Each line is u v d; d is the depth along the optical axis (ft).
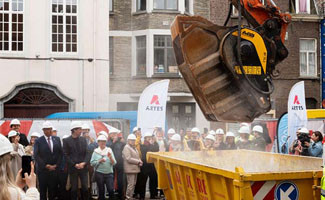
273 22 25.43
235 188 19.12
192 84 24.34
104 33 79.66
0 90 76.38
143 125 47.88
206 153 31.27
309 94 96.43
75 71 78.69
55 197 44.24
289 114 48.91
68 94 78.38
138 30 88.48
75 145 43.45
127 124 52.49
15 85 76.54
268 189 19.39
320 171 19.90
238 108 24.25
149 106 47.93
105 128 51.93
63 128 51.39
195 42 23.84
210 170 21.21
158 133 48.19
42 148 42.52
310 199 20.01
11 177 14.79
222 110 24.02
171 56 87.92
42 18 78.02
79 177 45.11
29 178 15.26
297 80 95.81
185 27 23.81
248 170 29.43
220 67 24.12
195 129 50.01
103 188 44.11
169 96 87.15
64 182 44.37
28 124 50.80
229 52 23.94
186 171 24.68
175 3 88.48
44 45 77.97
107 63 79.77
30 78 77.36
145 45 88.22
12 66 76.95
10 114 77.10
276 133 55.16
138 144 48.03
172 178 26.91
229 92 24.16
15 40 77.46
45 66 77.82
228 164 31.42
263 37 24.80
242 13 25.17
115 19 88.94
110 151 44.42
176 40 24.14
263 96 24.45
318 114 61.72
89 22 79.25
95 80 79.15
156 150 48.34
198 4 90.12
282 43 25.57
